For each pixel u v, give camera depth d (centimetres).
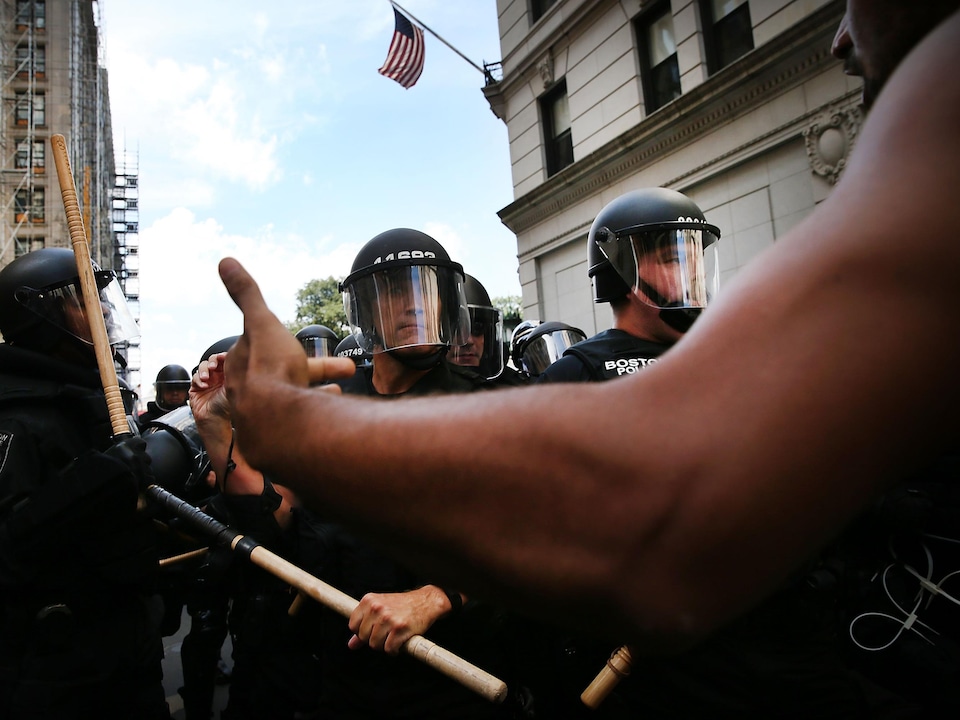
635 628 39
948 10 49
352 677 184
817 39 813
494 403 42
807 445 35
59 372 218
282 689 259
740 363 37
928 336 35
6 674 184
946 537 212
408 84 1244
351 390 233
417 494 41
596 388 41
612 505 37
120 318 249
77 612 196
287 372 52
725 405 36
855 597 231
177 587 302
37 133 3362
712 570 36
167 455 262
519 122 1373
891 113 40
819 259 37
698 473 36
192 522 201
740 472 35
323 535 199
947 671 202
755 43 916
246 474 208
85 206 3656
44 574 190
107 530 197
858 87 780
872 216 36
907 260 35
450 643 182
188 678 334
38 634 188
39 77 3416
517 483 39
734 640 173
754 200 917
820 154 822
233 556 210
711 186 976
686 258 217
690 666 175
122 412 211
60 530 183
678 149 1012
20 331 224
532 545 39
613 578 38
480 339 338
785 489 35
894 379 35
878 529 217
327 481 44
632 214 220
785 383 36
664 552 37
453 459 40
